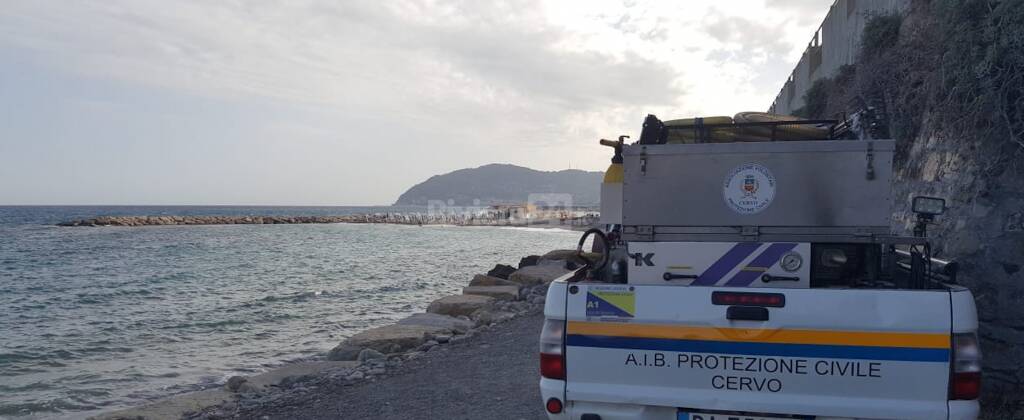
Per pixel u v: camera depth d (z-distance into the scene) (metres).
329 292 21.44
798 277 3.92
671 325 3.68
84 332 14.84
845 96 11.77
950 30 6.59
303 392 7.82
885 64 9.12
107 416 7.12
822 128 4.96
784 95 24.03
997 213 5.86
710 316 3.62
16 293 22.11
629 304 3.75
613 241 5.42
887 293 3.43
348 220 119.25
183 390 9.78
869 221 3.95
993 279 5.80
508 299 15.92
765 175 4.06
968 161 6.33
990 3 6.10
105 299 20.47
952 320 3.35
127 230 79.81
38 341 13.78
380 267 31.03
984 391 5.67
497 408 6.42
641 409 3.73
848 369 3.46
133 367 11.31
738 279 3.99
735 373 3.60
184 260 35.72
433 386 7.43
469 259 36.34
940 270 4.27
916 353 3.38
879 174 3.94
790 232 4.04
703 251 4.02
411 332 10.66
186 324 15.66
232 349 12.79
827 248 4.11
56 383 10.25
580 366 3.81
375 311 17.41
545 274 18.97
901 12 10.45
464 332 11.39
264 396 7.84
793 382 3.53
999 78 5.88
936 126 7.20
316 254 40.31
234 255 39.53
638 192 4.22
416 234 72.12
